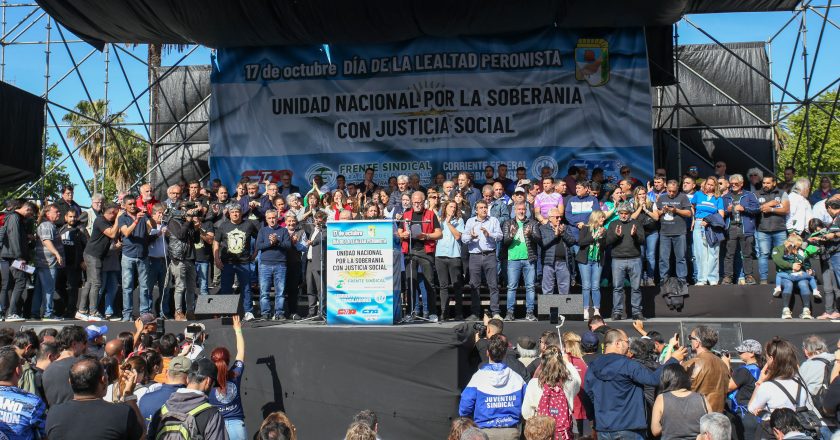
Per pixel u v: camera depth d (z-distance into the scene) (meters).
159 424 5.98
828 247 11.96
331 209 13.35
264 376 10.17
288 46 17.17
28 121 15.55
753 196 13.42
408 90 16.94
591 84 16.47
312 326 10.18
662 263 13.07
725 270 13.50
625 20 15.67
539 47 16.61
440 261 12.35
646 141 16.28
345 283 10.06
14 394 5.86
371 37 15.97
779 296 12.50
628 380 7.29
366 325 9.96
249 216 13.89
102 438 5.35
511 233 12.36
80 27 15.43
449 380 9.42
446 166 16.80
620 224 12.26
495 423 7.67
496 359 7.84
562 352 8.22
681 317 12.79
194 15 14.98
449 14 15.09
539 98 16.59
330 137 17.08
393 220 10.03
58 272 14.01
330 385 9.75
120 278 13.81
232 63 17.27
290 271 12.93
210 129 17.28
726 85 18.69
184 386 6.86
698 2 16.12
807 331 11.00
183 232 12.52
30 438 5.85
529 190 14.68
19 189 18.02
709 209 13.21
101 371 5.62
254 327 10.42
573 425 8.16
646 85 16.30
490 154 16.72
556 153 16.53
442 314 12.40
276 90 17.20
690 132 18.59
